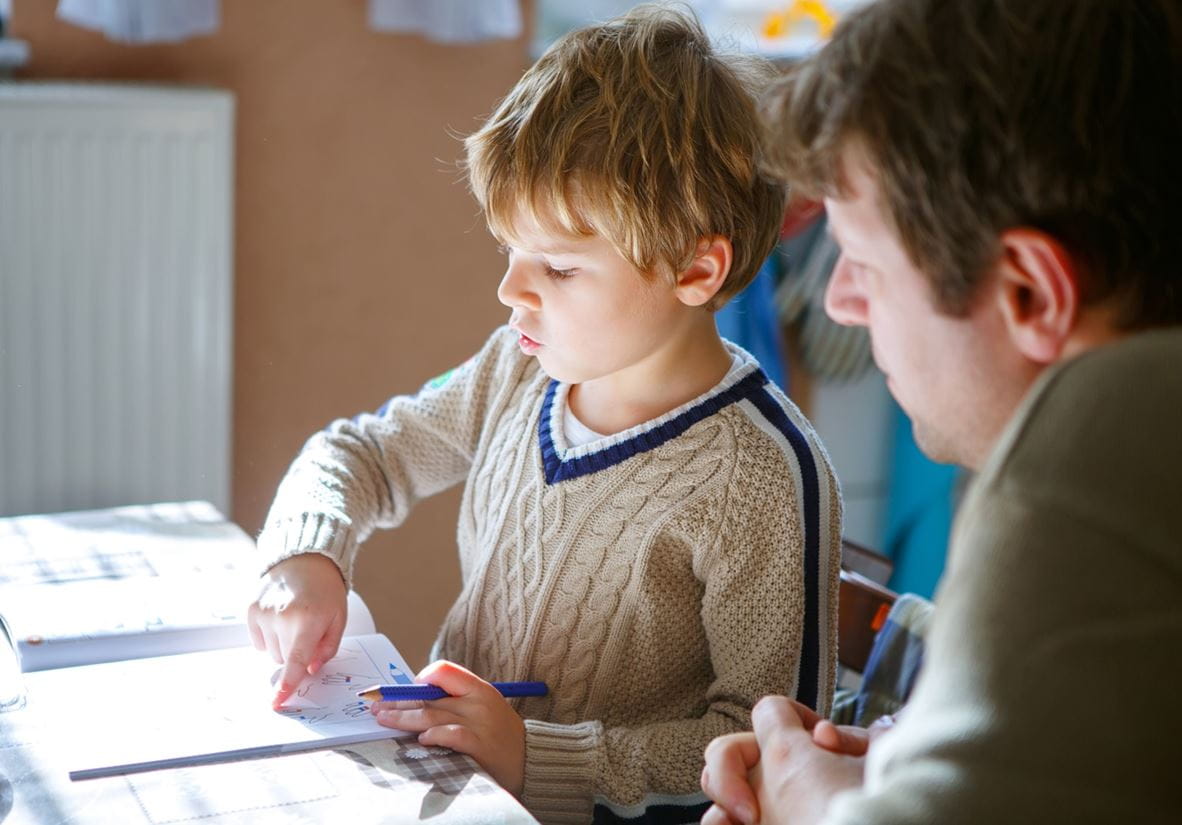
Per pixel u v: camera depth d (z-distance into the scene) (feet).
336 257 8.02
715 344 4.01
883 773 1.92
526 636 3.97
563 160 3.57
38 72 7.18
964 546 1.96
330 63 7.72
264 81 7.62
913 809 1.80
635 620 3.85
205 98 7.07
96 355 7.15
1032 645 1.81
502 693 3.73
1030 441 1.93
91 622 3.82
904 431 9.26
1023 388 2.22
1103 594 1.80
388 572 8.53
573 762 3.46
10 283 6.92
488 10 7.64
